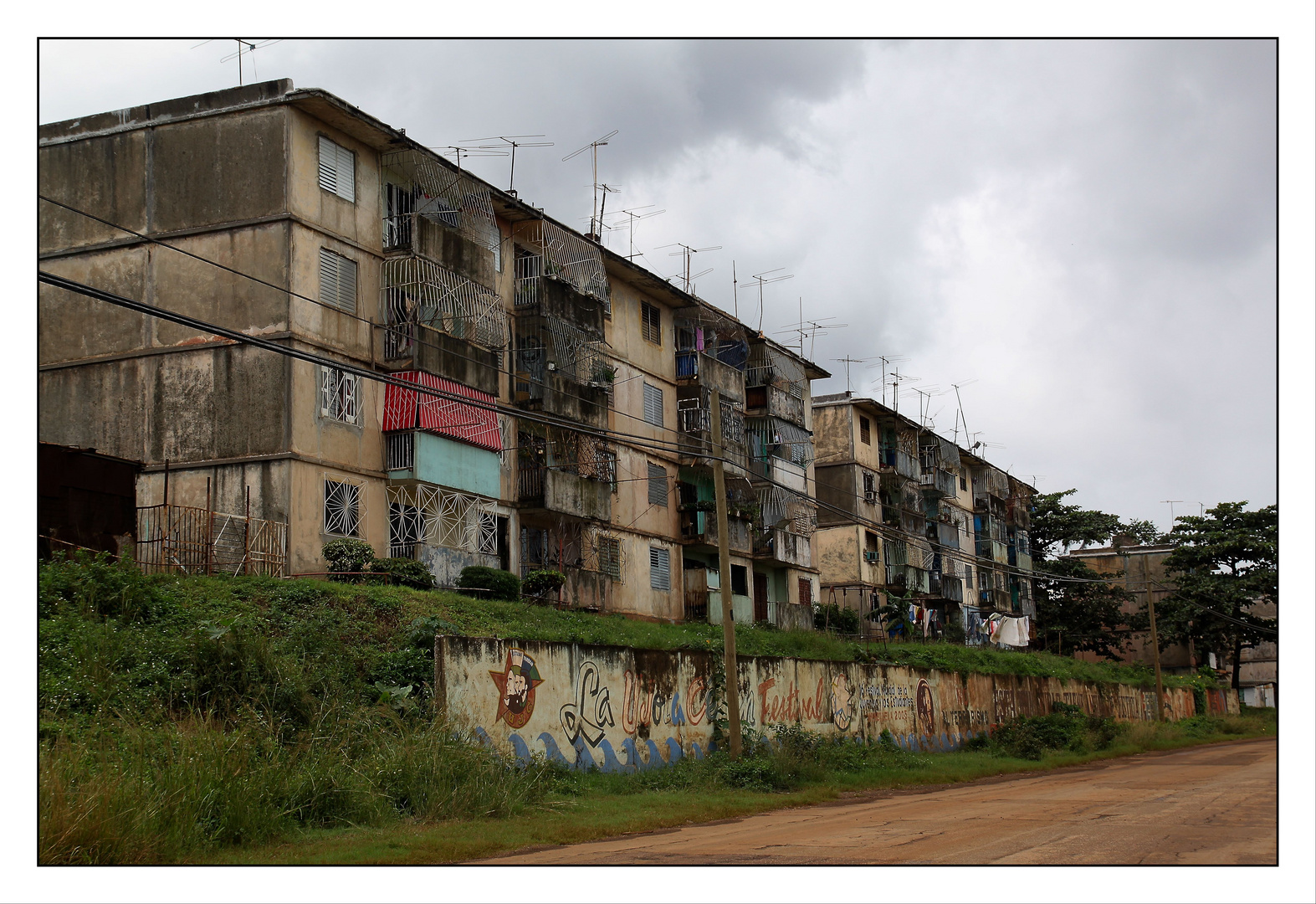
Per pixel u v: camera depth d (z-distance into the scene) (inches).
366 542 1055.0
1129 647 2982.3
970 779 1084.5
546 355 1318.9
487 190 1262.3
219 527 959.6
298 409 1010.1
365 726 647.8
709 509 1621.6
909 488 2329.0
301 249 1037.2
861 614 2053.4
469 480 1164.5
